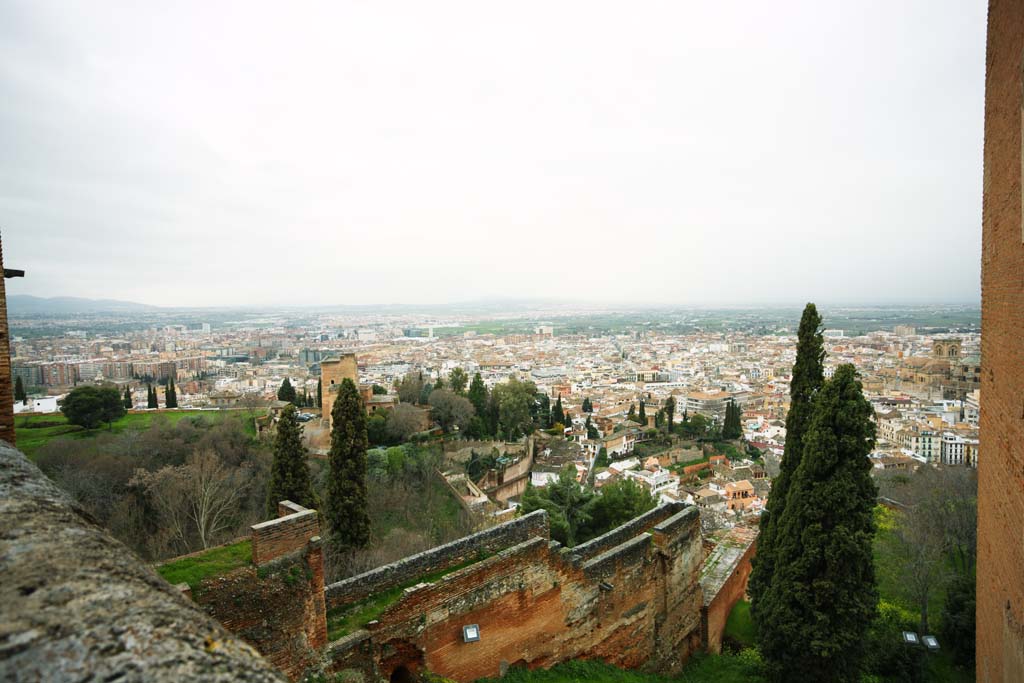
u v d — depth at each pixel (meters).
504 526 17.50
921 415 100.75
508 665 15.98
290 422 28.25
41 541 3.40
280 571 11.66
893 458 72.19
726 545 29.78
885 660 21.86
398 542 29.38
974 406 107.50
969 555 27.94
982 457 10.84
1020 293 7.79
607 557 18.89
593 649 18.39
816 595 18.22
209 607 10.66
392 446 55.53
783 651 19.17
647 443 95.38
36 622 2.54
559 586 17.33
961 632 22.41
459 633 14.84
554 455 75.12
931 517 28.70
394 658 13.70
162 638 2.67
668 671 20.78
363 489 27.69
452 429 69.19
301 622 11.88
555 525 26.88
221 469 42.81
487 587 15.45
